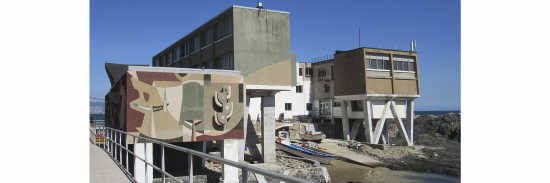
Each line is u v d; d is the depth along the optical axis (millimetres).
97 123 38562
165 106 18422
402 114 44719
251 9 27750
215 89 19562
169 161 24250
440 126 58094
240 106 20062
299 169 24422
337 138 50156
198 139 18953
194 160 24672
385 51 43188
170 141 18359
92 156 15461
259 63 27547
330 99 51719
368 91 41656
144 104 18016
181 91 18828
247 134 28656
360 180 26703
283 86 28188
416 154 38875
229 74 20109
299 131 46312
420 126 62094
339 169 30484
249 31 27469
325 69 53062
